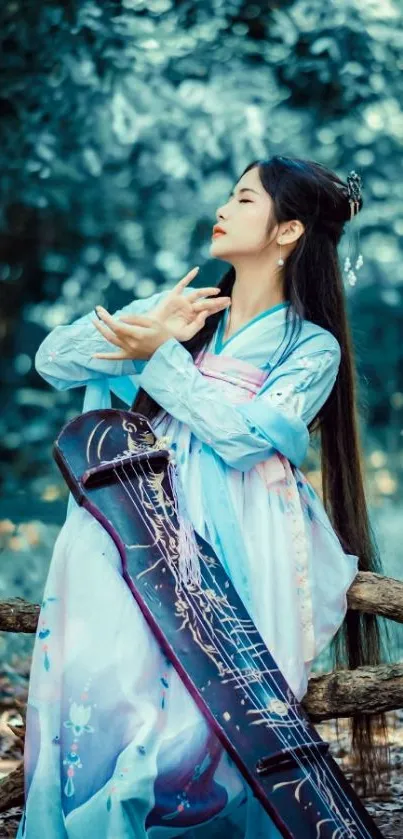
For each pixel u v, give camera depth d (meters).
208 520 3.31
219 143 11.52
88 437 3.34
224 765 3.08
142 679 3.10
